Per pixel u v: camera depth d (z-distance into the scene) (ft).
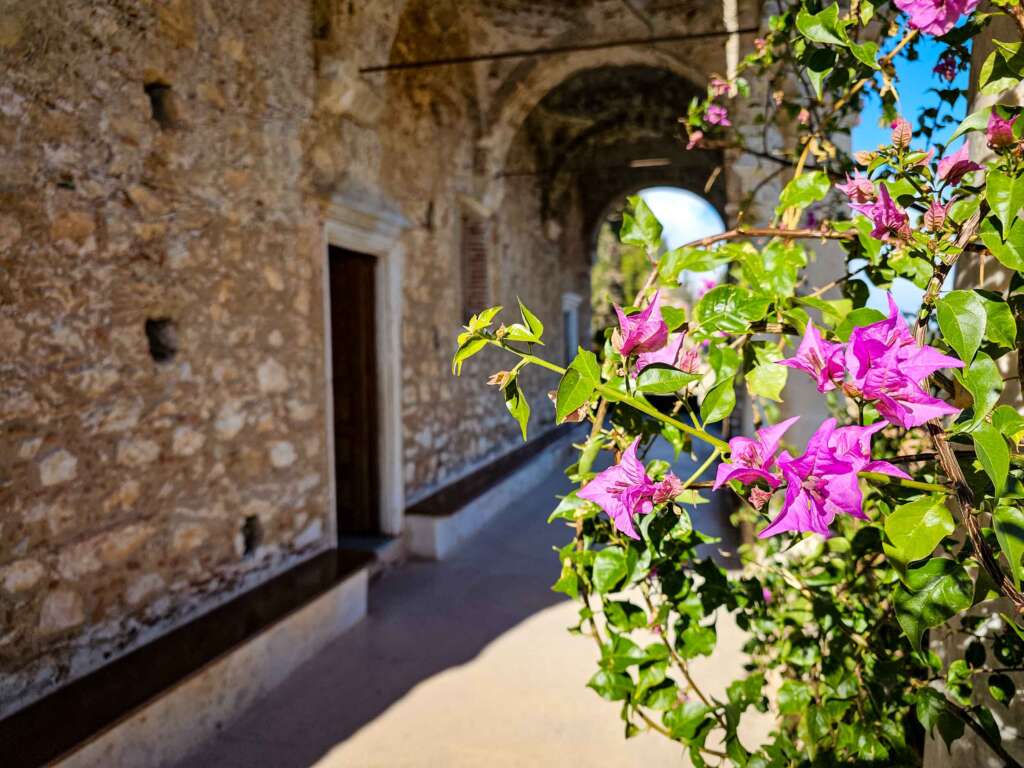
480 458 23.12
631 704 4.32
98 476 8.14
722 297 3.41
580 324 40.40
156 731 7.53
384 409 16.03
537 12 19.02
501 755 8.14
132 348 8.66
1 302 7.01
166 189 9.27
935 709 3.55
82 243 7.96
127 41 8.60
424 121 18.10
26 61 7.28
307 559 12.52
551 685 9.84
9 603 7.05
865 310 2.90
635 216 4.23
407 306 17.20
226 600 10.39
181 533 9.47
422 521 16.16
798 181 4.24
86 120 8.02
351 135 14.11
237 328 10.70
